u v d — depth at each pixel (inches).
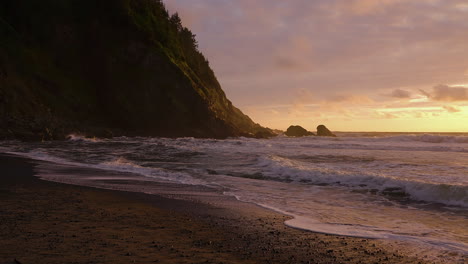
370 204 348.8
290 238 224.4
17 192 348.8
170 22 2824.8
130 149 982.4
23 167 569.3
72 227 226.4
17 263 155.0
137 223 247.8
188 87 2117.4
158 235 218.8
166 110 2076.8
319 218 284.5
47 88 1946.4
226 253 189.2
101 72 2183.8
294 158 797.2
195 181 479.8
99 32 2252.7
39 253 171.0
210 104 2170.3
